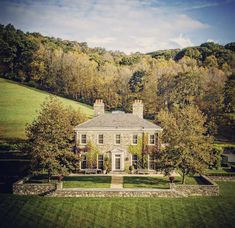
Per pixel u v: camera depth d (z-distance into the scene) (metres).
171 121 47.38
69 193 42.84
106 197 42.44
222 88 101.06
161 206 39.94
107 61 127.69
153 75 117.81
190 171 46.53
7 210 39.47
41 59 114.81
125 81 118.81
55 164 45.34
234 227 35.94
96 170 54.16
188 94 106.06
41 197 42.59
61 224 36.75
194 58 123.88
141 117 57.41
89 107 106.81
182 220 37.19
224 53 119.50
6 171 56.75
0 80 106.62
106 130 54.91
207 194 43.41
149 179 50.12
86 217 37.81
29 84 109.44
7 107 89.81
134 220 37.22
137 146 54.97
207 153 46.06
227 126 92.31
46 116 47.44
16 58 112.00
